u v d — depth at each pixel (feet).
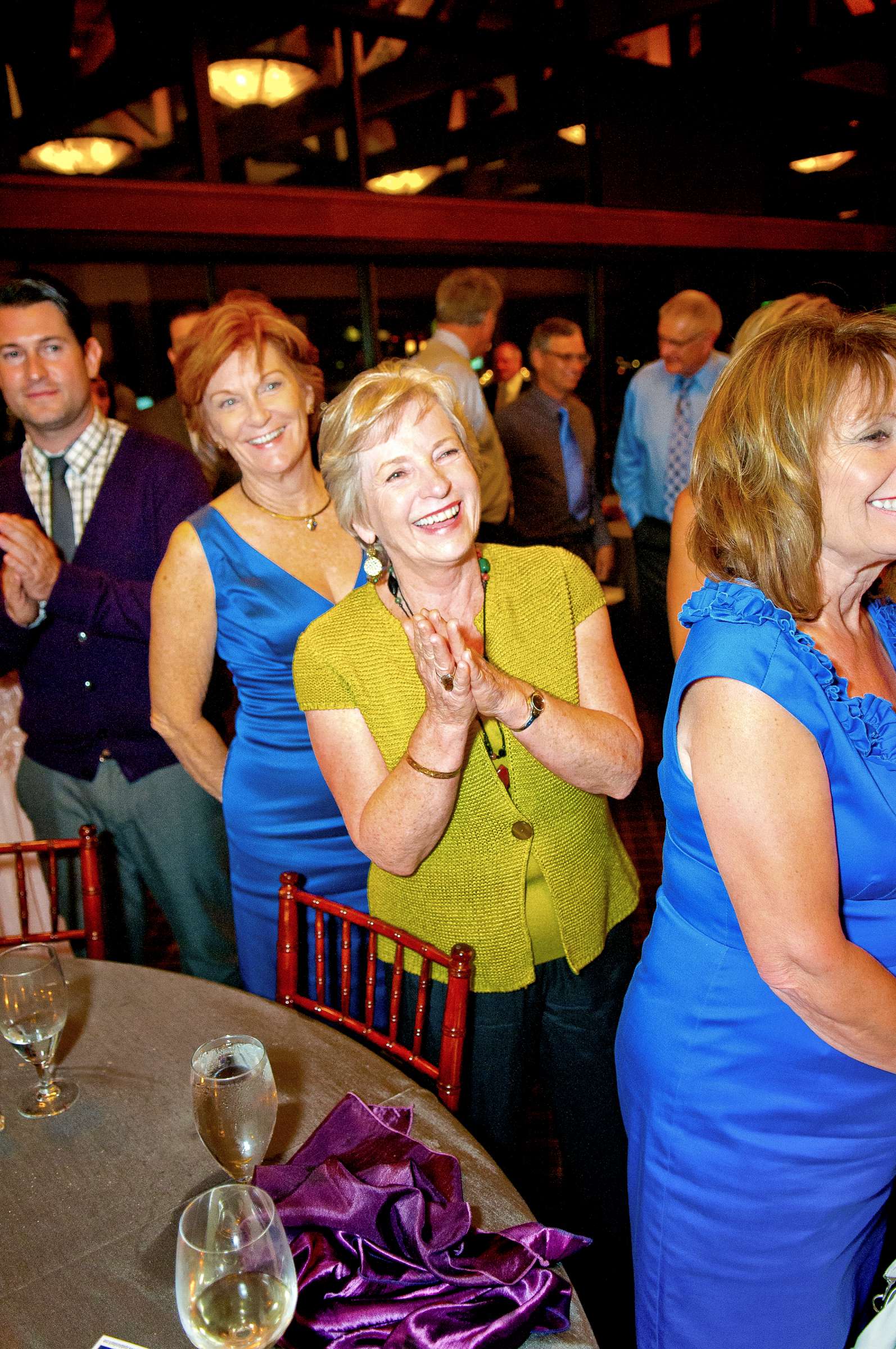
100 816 8.61
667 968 4.33
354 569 7.29
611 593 17.24
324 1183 3.36
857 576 3.96
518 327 18.31
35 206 12.73
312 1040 4.52
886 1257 5.81
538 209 17.89
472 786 5.16
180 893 8.68
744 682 3.63
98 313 13.58
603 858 5.57
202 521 7.28
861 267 24.34
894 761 3.75
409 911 5.52
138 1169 3.82
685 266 20.63
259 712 7.30
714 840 3.77
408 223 16.30
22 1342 3.15
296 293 15.48
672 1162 4.30
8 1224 3.60
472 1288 3.14
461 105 16.75
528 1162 7.77
